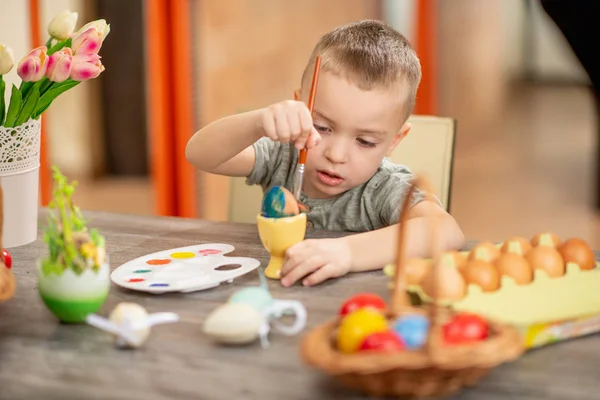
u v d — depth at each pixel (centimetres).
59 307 82
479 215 331
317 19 333
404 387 64
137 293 94
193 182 290
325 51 126
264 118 107
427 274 85
